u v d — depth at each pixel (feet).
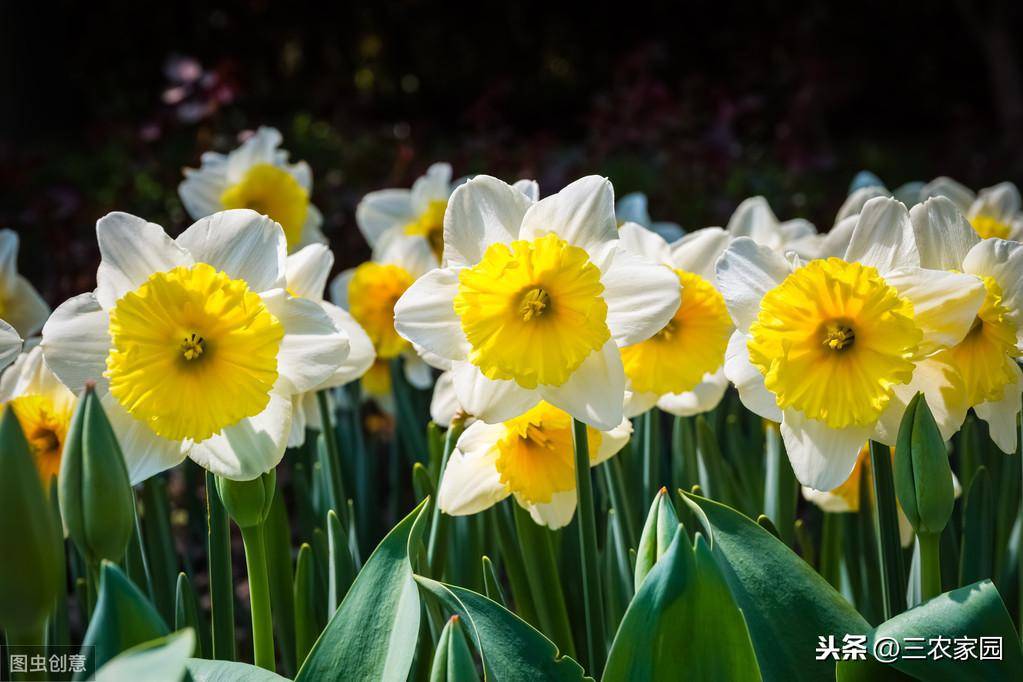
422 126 6.51
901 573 1.59
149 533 1.89
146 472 1.55
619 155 5.79
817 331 1.57
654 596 1.34
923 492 1.47
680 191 5.30
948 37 12.25
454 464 1.74
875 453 1.59
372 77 12.62
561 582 1.94
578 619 1.94
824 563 2.04
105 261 1.57
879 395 1.52
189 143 5.83
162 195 5.22
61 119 10.52
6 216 4.75
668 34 12.23
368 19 12.25
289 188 2.66
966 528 1.82
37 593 1.29
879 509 1.59
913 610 1.43
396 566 1.48
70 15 10.92
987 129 10.51
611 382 1.59
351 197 4.82
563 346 1.57
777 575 1.48
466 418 1.75
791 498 1.92
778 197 5.74
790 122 6.48
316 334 1.57
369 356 1.75
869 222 1.60
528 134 12.37
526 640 1.40
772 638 1.45
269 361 1.53
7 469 1.26
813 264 1.55
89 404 1.35
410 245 2.61
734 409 2.36
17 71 10.03
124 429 1.56
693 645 1.34
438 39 12.60
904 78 12.46
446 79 12.88
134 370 1.51
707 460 1.96
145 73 11.25
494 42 12.85
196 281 1.53
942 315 1.53
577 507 1.65
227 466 1.52
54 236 4.24
